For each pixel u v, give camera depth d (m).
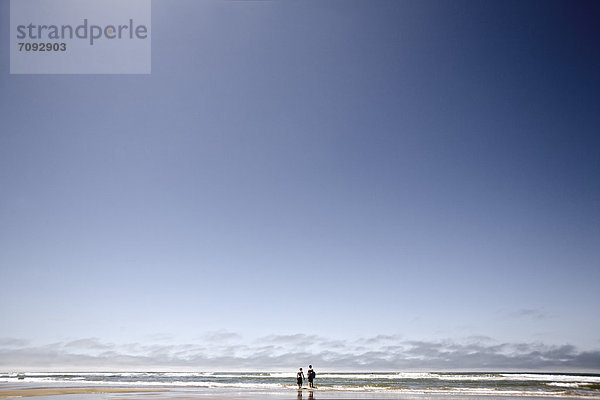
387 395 25.80
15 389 32.62
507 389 33.16
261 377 68.50
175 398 22.83
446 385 39.75
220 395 25.55
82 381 50.97
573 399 23.02
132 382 47.62
